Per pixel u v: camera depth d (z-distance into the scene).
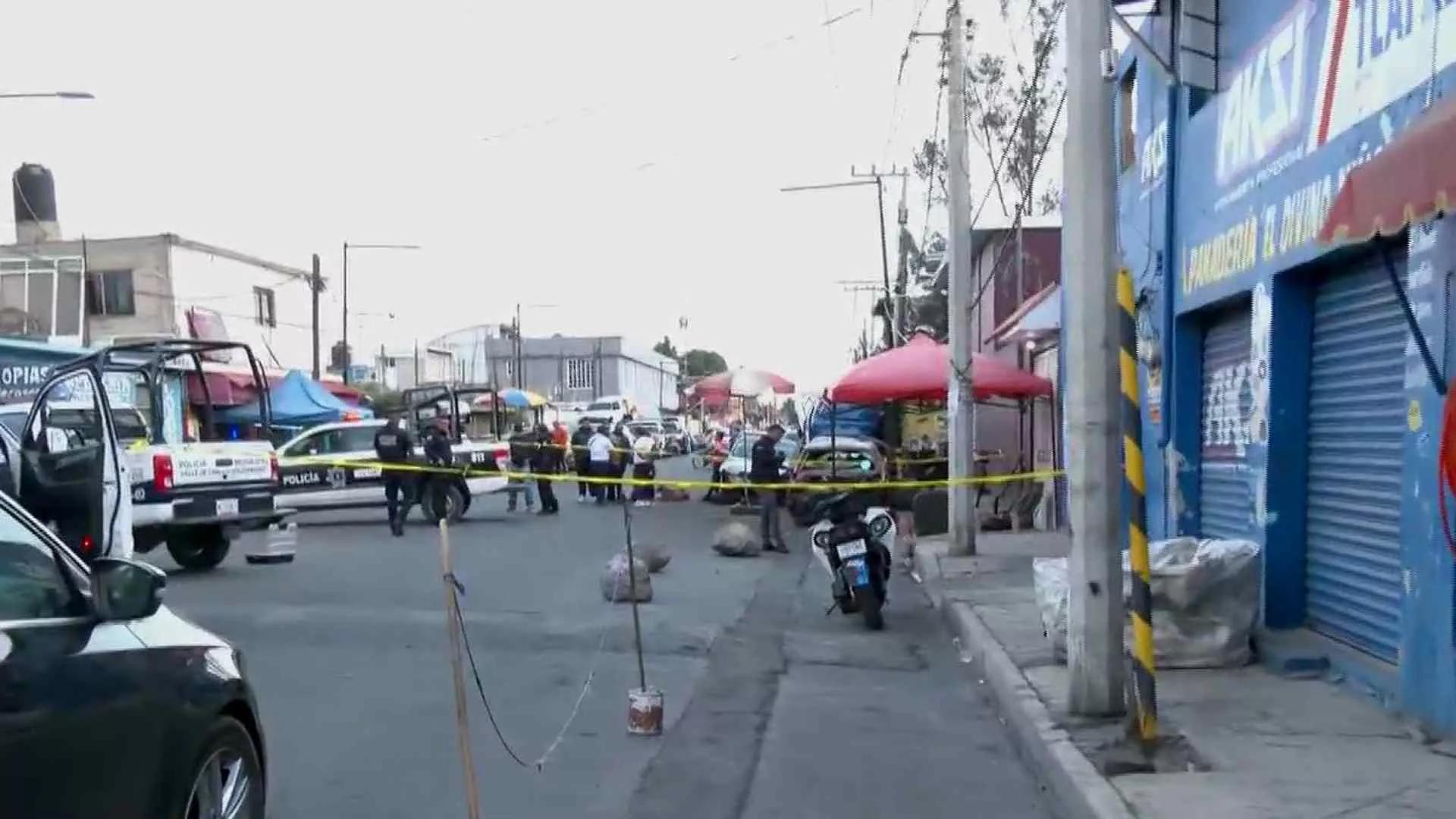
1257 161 9.68
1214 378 11.62
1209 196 11.05
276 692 9.04
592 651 10.76
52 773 3.75
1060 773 6.59
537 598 13.55
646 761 7.38
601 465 29.55
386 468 20.27
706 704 8.98
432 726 8.09
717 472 29.62
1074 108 7.55
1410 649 7.20
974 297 35.72
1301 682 8.38
